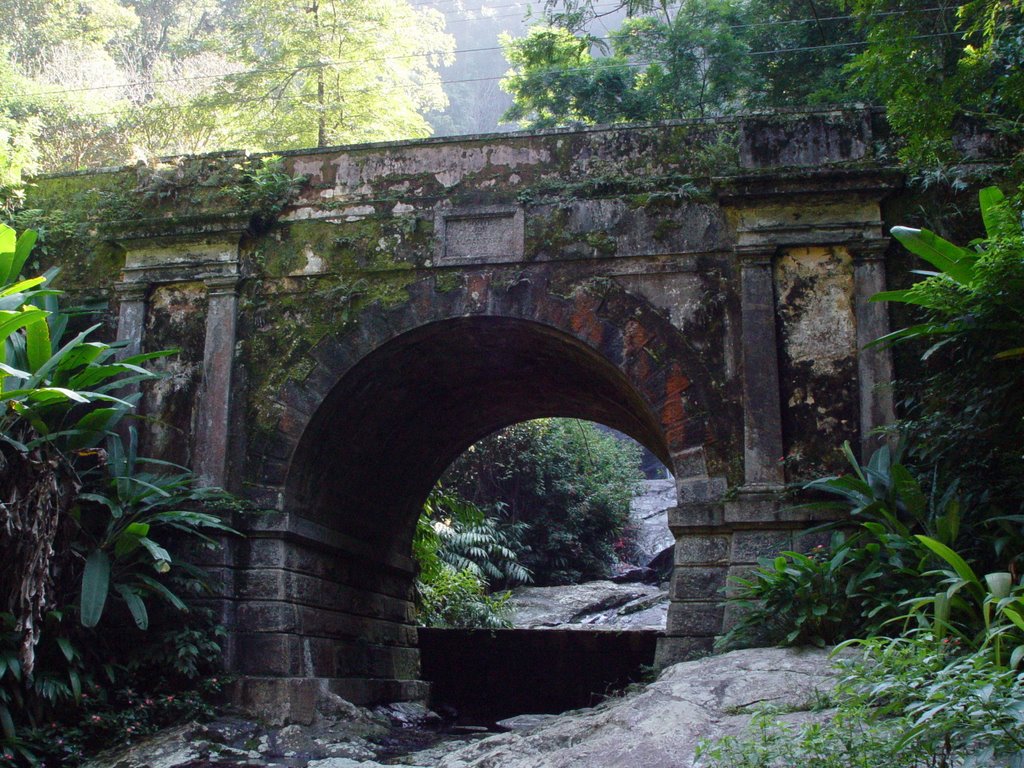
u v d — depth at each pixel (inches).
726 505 354.9
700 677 281.6
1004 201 291.7
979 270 282.4
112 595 374.3
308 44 778.2
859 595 300.5
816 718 238.4
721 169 389.7
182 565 366.3
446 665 603.8
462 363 446.3
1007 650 232.8
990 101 374.9
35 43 971.9
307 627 394.3
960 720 167.6
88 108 866.1
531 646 598.2
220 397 403.9
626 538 959.6
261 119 810.2
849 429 361.7
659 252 389.7
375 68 797.2
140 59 1075.3
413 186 414.6
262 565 384.5
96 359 366.3
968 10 350.0
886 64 358.6
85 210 440.1
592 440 952.9
